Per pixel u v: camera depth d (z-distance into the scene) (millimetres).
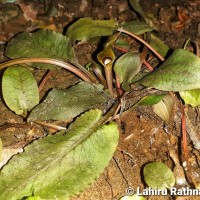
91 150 275
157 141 324
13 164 266
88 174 269
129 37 407
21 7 438
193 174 303
